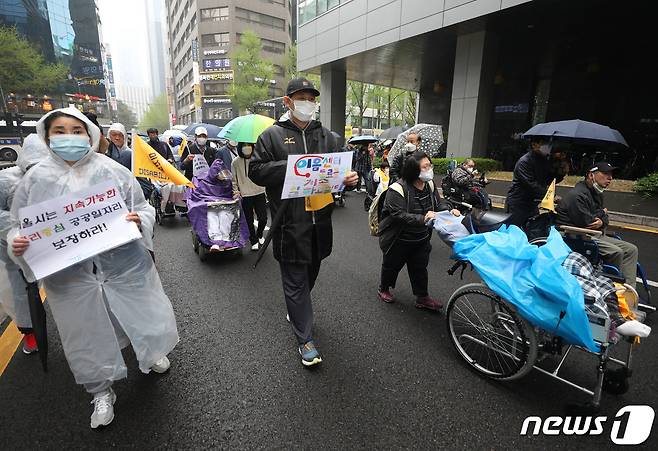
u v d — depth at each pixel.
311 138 2.63
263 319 3.31
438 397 2.34
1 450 1.91
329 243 2.74
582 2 9.79
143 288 2.15
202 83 51.00
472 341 2.83
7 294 2.51
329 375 2.54
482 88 12.30
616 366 2.63
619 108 16.00
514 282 2.21
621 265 3.42
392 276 3.57
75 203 1.86
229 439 2.00
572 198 3.61
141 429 2.06
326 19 16.52
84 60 56.78
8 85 30.61
